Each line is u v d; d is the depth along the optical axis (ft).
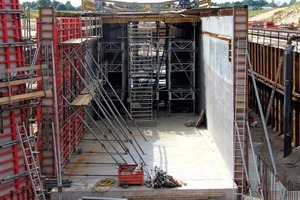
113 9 126.82
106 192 60.03
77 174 66.39
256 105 104.42
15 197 51.49
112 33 104.88
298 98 75.15
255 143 82.84
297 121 77.66
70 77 77.61
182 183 62.13
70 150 75.15
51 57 62.34
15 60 51.26
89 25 88.28
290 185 57.93
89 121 95.50
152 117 97.66
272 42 104.83
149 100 99.14
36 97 49.88
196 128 93.56
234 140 63.00
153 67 106.42
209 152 77.15
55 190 60.29
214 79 81.97
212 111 84.84
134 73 97.86
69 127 74.18
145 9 126.41
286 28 126.72
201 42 98.84
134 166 63.87
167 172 67.15
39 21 62.75
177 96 104.99
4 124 50.03
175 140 84.64
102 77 99.66
